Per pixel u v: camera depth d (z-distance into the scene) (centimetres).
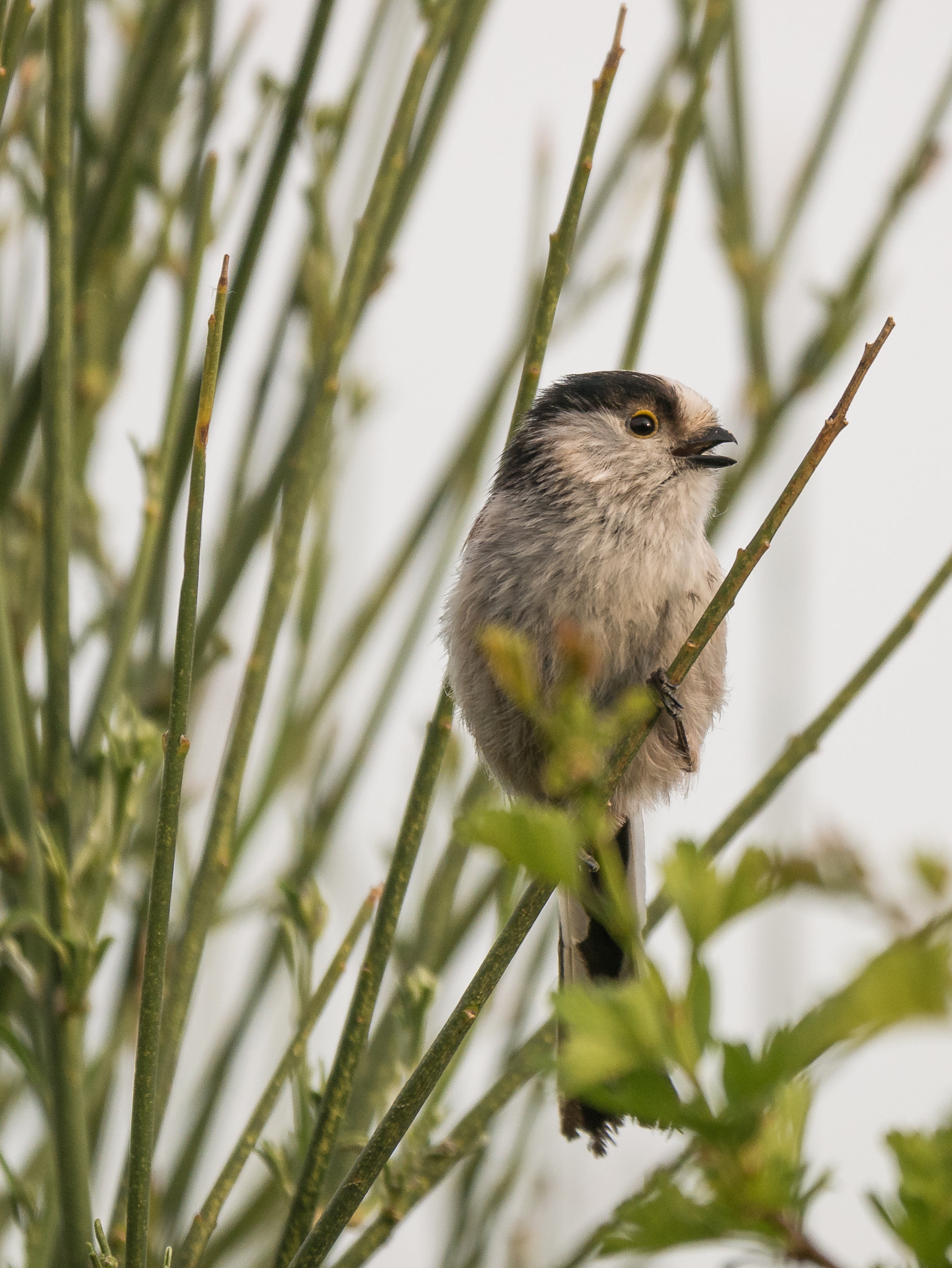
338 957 598
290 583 622
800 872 256
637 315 737
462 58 716
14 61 604
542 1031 585
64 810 582
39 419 670
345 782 752
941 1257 236
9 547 753
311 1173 539
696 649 494
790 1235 238
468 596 784
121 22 827
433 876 706
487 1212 713
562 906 729
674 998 247
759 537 490
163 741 607
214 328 472
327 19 674
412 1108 478
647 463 785
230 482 765
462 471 807
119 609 640
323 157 777
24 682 636
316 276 770
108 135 766
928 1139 247
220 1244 678
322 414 650
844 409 498
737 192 880
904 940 225
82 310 729
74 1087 541
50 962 552
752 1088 238
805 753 602
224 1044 691
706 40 743
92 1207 564
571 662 320
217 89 757
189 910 593
